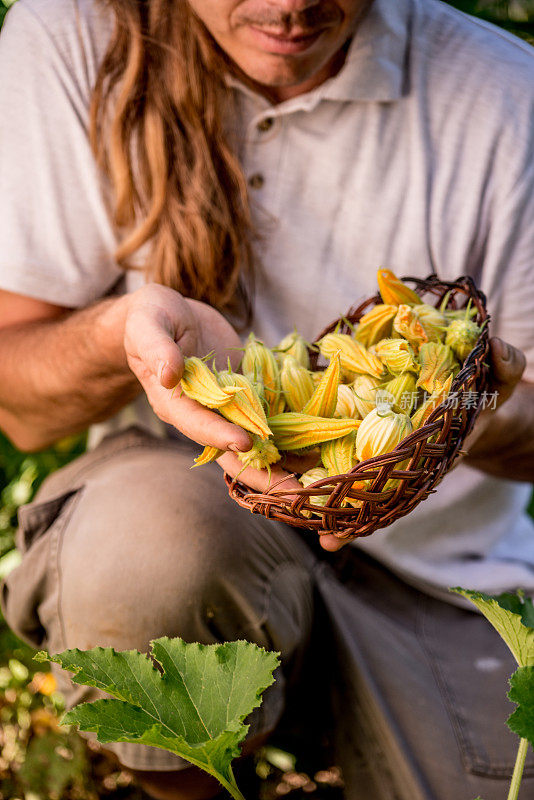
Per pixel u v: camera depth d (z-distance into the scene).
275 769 2.30
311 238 1.92
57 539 1.69
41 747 2.39
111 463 1.85
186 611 1.56
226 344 1.61
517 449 1.82
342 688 1.87
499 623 1.24
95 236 1.94
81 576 1.58
